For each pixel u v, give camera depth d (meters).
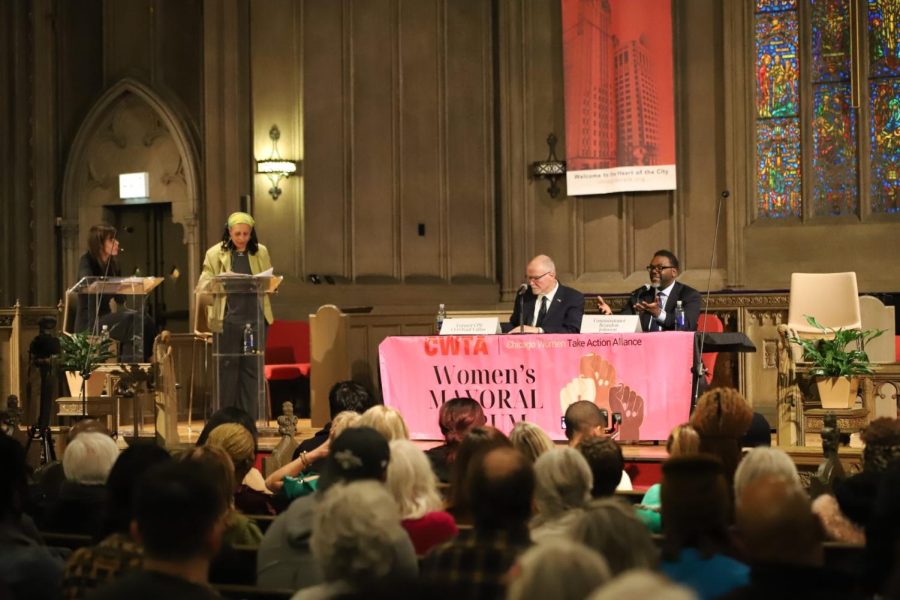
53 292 12.36
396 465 3.70
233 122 11.56
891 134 12.10
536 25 12.91
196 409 10.28
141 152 12.15
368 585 2.04
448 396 7.38
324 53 11.98
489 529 2.95
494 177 13.02
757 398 9.90
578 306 8.06
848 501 3.65
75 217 12.41
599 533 2.60
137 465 3.37
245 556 3.73
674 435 4.41
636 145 12.45
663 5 12.38
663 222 12.48
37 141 12.30
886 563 2.88
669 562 2.87
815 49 12.34
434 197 12.76
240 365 7.60
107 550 3.03
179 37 12.04
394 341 7.48
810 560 2.41
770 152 12.44
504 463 2.95
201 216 11.77
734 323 9.99
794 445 6.87
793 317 8.77
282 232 11.66
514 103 12.92
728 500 2.91
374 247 12.30
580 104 12.64
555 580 1.89
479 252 12.98
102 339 7.91
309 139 11.80
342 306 11.77
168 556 2.49
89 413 7.89
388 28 12.48
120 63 12.23
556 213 12.83
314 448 6.02
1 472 3.53
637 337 7.05
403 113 12.56
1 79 12.24
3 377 9.24
